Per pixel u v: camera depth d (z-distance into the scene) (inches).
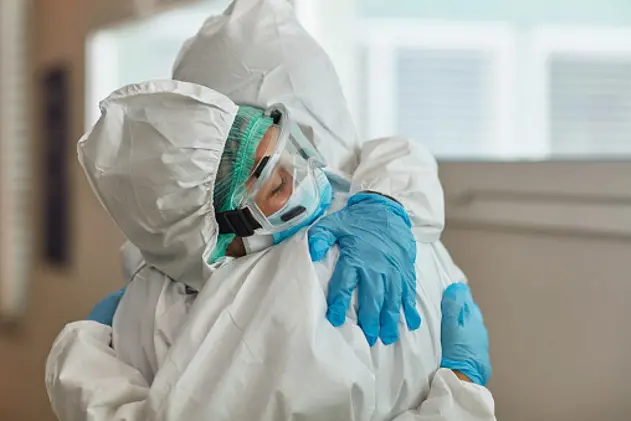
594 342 62.2
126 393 43.9
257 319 41.5
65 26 137.0
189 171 43.0
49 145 142.0
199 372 41.4
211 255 46.0
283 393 38.9
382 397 42.6
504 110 82.8
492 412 42.8
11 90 142.9
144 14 114.0
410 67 89.6
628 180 59.2
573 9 77.0
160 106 43.5
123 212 46.3
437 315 47.3
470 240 74.5
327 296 42.7
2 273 143.7
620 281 60.0
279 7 57.1
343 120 57.6
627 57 73.4
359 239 44.9
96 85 129.9
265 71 55.3
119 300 55.7
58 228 138.6
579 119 75.9
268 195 44.9
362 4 91.3
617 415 60.2
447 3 87.3
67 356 46.6
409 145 53.7
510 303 70.1
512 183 69.5
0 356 151.3
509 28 82.3
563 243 64.9
